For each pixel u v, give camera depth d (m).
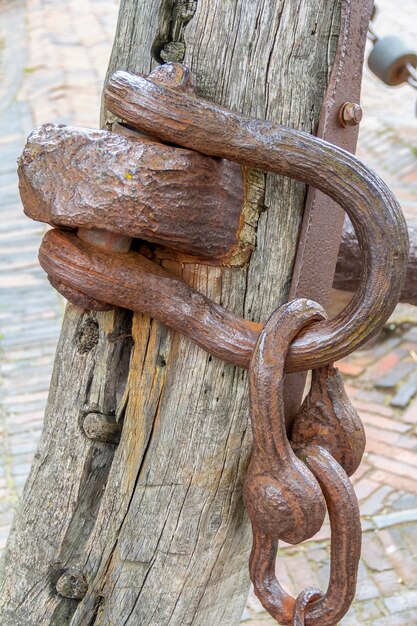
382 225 1.38
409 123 6.88
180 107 1.37
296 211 1.48
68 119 6.70
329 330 1.41
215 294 1.49
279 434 1.42
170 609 1.62
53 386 1.60
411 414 3.76
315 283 1.50
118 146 1.38
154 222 1.39
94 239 1.43
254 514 1.46
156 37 1.46
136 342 1.52
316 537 3.07
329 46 1.45
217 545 1.59
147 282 1.44
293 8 1.43
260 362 1.40
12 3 10.80
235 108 1.45
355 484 3.35
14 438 3.65
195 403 1.52
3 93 7.71
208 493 1.56
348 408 1.50
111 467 1.58
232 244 1.46
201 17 1.44
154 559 1.59
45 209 1.41
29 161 1.42
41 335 4.36
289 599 1.51
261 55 1.44
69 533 1.62
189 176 1.39
